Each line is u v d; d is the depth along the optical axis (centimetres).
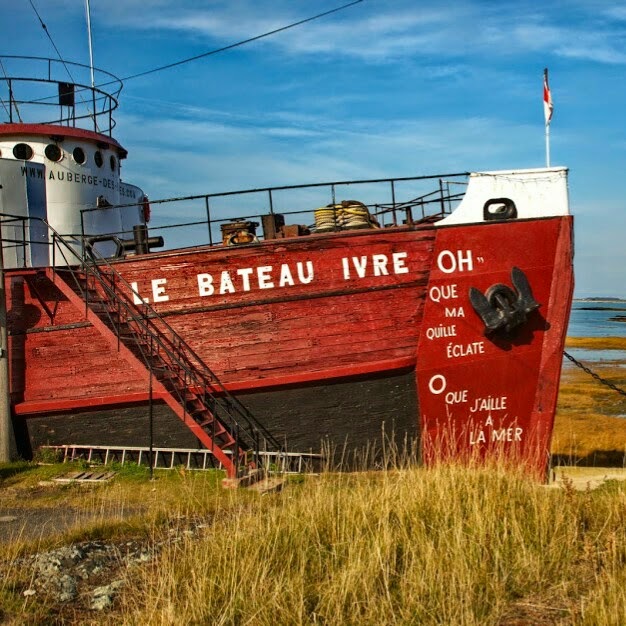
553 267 1298
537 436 1311
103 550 864
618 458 1655
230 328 1323
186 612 654
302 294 1304
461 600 648
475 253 1288
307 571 751
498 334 1291
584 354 5256
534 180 1305
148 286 1349
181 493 1148
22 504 1158
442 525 816
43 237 1578
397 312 1291
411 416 1301
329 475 1207
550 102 1311
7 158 1558
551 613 667
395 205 1407
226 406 1327
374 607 654
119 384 1381
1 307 1396
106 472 1323
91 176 1675
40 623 668
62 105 1731
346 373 1291
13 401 1432
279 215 1402
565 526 820
